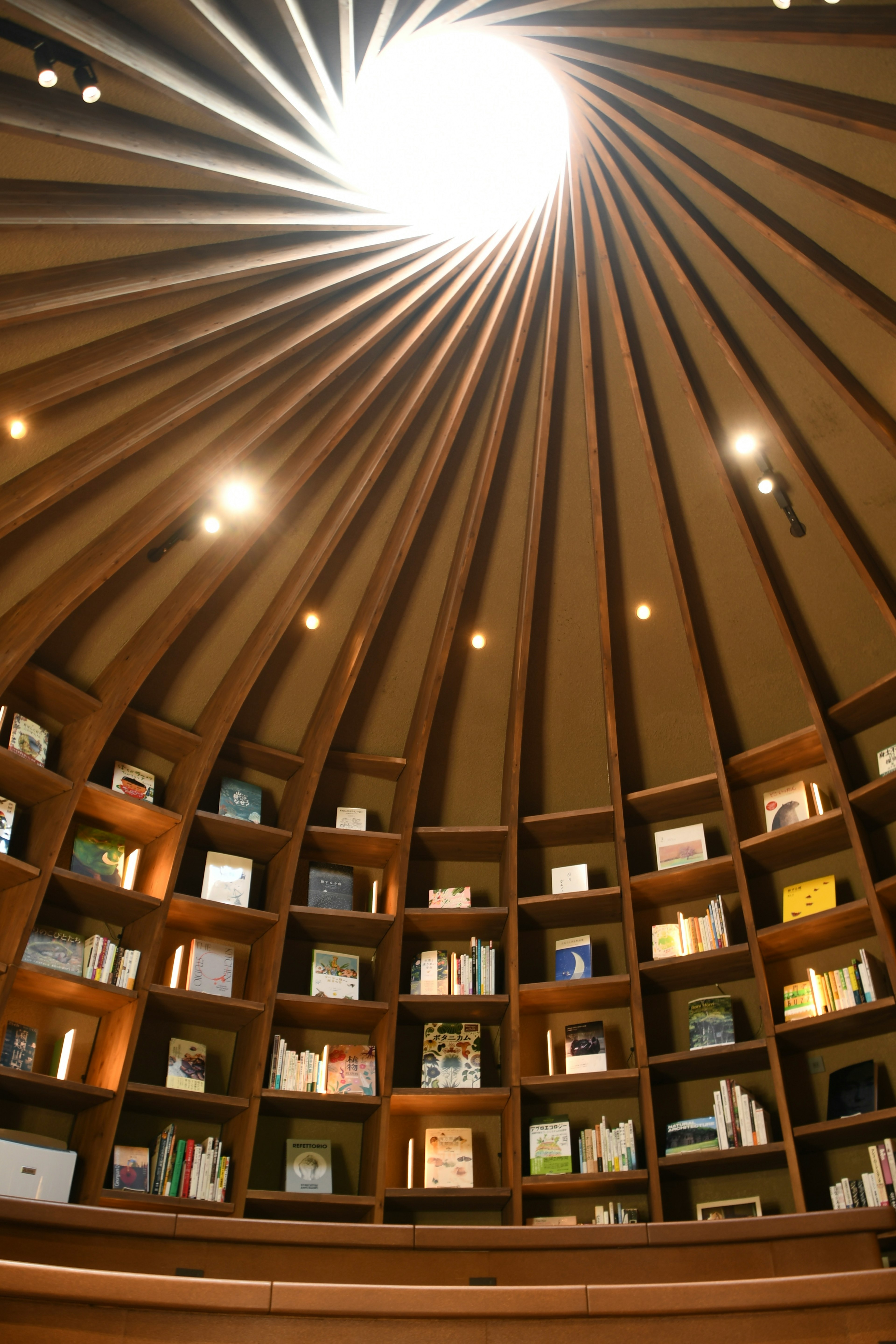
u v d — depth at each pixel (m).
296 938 8.43
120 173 5.47
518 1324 3.95
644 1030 7.71
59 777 7.30
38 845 7.31
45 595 7.24
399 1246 5.86
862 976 7.13
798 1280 3.97
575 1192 7.44
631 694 8.73
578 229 7.00
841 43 5.24
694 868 7.97
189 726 8.41
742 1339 3.89
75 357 6.08
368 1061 7.75
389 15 5.56
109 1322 3.78
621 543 8.30
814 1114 7.26
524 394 7.77
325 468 7.73
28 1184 6.27
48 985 7.00
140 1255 5.68
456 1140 7.59
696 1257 5.67
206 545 7.69
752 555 7.99
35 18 4.36
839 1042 7.36
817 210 6.34
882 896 7.28
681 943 7.91
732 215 6.67
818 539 7.98
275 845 8.38
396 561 8.05
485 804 8.97
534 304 7.27
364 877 8.88
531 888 8.74
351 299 6.79
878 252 6.35
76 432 6.61
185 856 8.37
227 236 6.05
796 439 7.55
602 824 8.57
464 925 8.40
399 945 8.12
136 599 7.81
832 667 8.20
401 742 8.98
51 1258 5.53
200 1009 7.57
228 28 4.95
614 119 6.42
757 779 8.45
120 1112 6.87
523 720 8.79
